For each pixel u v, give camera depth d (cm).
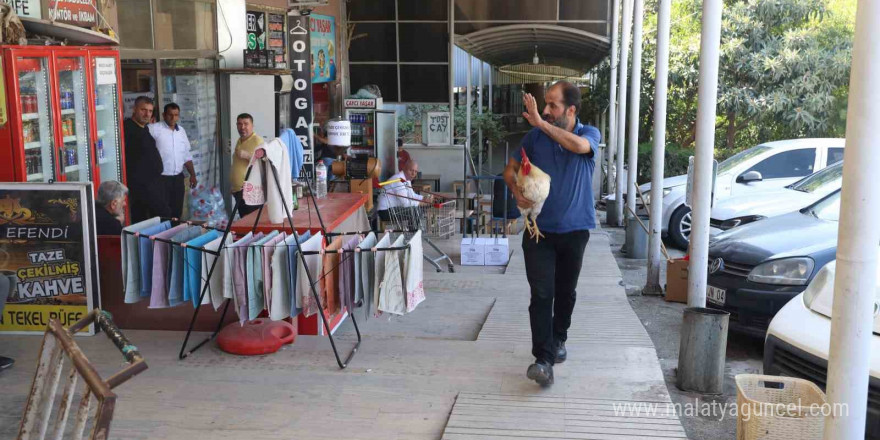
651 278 858
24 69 639
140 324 615
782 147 1223
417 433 441
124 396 486
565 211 484
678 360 581
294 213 676
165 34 987
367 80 1636
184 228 583
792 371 509
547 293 489
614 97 1536
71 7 770
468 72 1725
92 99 722
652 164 847
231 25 1138
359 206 753
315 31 1430
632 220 1076
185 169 997
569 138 470
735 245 691
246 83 1076
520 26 1562
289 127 1201
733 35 1923
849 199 325
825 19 1905
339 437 436
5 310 584
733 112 1934
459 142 1777
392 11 1602
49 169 675
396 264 531
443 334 672
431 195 1116
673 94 2156
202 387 502
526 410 468
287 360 552
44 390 277
